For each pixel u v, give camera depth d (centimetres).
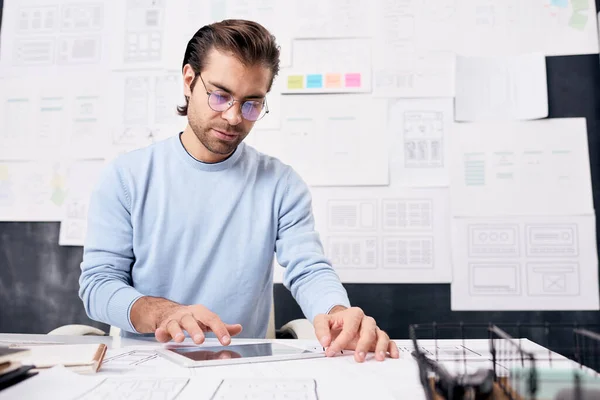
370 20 144
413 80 142
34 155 149
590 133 137
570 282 133
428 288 137
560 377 35
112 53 150
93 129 149
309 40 145
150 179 91
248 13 147
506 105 139
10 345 63
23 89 152
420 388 45
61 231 146
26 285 146
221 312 91
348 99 143
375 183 140
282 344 66
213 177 93
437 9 142
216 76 77
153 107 148
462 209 137
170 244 90
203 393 43
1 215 148
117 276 82
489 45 141
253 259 92
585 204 135
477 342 69
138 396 41
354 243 139
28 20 153
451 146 139
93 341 70
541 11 140
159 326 64
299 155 143
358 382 47
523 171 137
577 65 138
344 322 64
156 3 150
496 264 135
